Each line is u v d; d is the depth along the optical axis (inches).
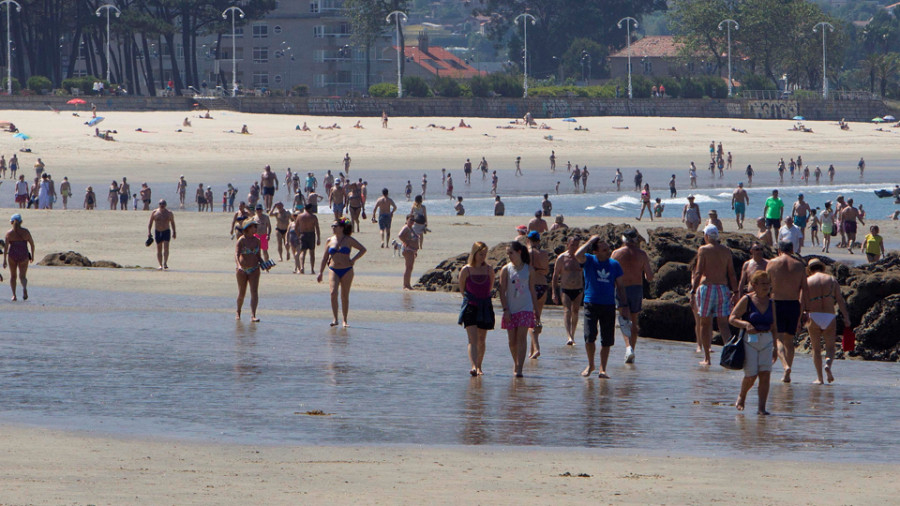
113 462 1203.2
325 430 1443.2
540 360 2162.9
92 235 5137.8
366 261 4419.3
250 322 2625.5
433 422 1512.1
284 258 4596.5
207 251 4682.6
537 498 1053.2
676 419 1571.1
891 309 2455.7
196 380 1828.2
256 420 1504.7
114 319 2620.6
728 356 1641.2
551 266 3260.3
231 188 7790.4
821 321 1996.8
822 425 1544.0
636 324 2170.3
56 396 1657.2
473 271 1935.3
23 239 2974.9
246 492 1053.2
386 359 2111.2
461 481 1136.2
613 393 1791.3
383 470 1190.9
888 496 1083.9
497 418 1551.4
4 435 1352.1
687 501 1047.6
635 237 2165.4
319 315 2802.7
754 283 1640.0
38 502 969.5
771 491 1103.6
